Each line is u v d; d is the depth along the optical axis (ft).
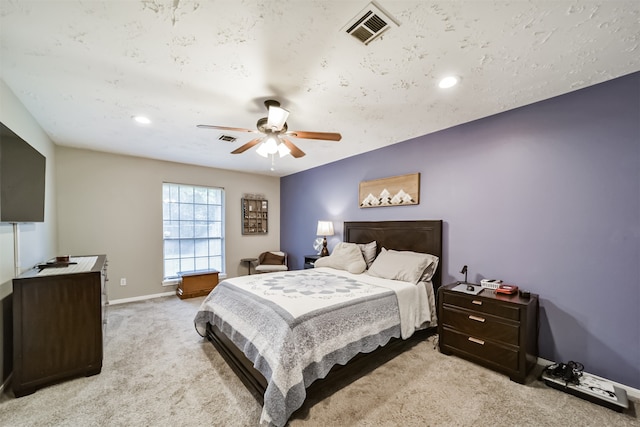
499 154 8.46
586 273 6.85
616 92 6.44
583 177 6.91
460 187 9.46
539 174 7.64
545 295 7.50
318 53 5.46
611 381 6.43
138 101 7.57
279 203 19.66
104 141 11.25
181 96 7.28
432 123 9.37
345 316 6.73
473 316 7.58
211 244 16.74
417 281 9.25
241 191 17.80
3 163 6.23
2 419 5.42
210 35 4.92
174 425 5.28
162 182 14.62
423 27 4.74
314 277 9.89
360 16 4.48
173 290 14.99
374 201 12.48
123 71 6.08
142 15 4.43
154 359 7.82
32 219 7.73
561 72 6.18
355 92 7.11
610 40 5.05
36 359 6.37
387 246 11.79
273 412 4.93
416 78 6.43
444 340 8.21
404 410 5.68
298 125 9.55
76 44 5.14
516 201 8.09
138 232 13.85
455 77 6.40
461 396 6.15
